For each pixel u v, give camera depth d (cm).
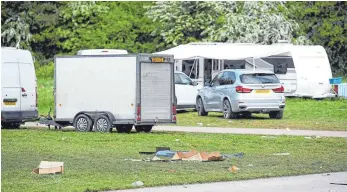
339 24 14488
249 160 4566
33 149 5025
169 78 6256
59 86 6462
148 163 4388
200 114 8269
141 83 6153
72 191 3450
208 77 10306
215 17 13838
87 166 4244
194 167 4244
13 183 3659
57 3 14762
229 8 13812
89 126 6347
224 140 5647
